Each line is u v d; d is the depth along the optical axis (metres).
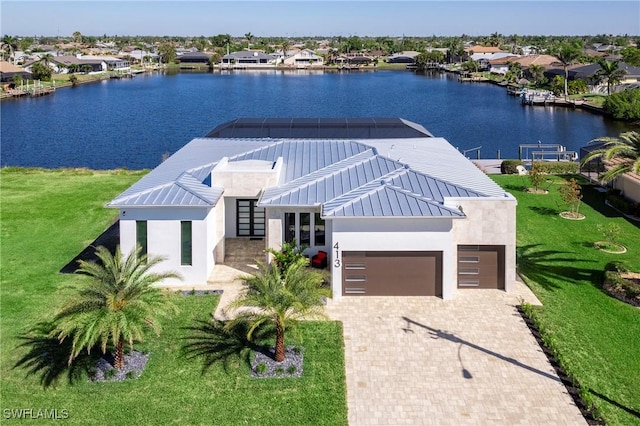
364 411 18.39
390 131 47.16
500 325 23.94
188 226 27.84
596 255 32.06
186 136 91.00
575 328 23.64
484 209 26.98
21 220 39.12
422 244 26.27
